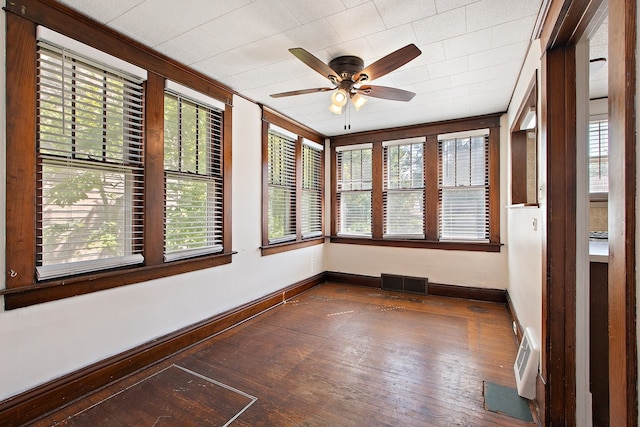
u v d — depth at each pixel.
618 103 0.82
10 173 1.66
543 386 1.74
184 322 2.63
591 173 3.16
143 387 2.04
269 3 1.77
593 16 1.45
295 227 4.21
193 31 2.06
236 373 2.22
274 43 2.21
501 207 3.80
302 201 4.44
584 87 1.68
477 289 3.93
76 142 1.95
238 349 2.58
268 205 3.71
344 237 4.84
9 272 1.66
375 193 4.58
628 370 0.78
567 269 1.69
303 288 4.34
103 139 2.07
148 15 1.89
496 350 2.56
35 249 1.76
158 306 2.43
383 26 1.99
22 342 1.71
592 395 1.70
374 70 2.09
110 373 2.07
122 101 2.18
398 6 1.79
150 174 2.35
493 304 3.75
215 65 2.55
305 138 4.41
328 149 4.96
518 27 1.99
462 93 3.13
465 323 3.15
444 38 2.12
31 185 1.74
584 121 1.68
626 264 0.79
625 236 0.79
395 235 4.47
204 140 2.86
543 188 1.81
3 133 1.64
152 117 2.36
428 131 4.20
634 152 0.78
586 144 1.68
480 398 1.93
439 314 3.41
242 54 2.37
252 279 3.40
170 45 2.24
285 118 3.92
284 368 2.29
